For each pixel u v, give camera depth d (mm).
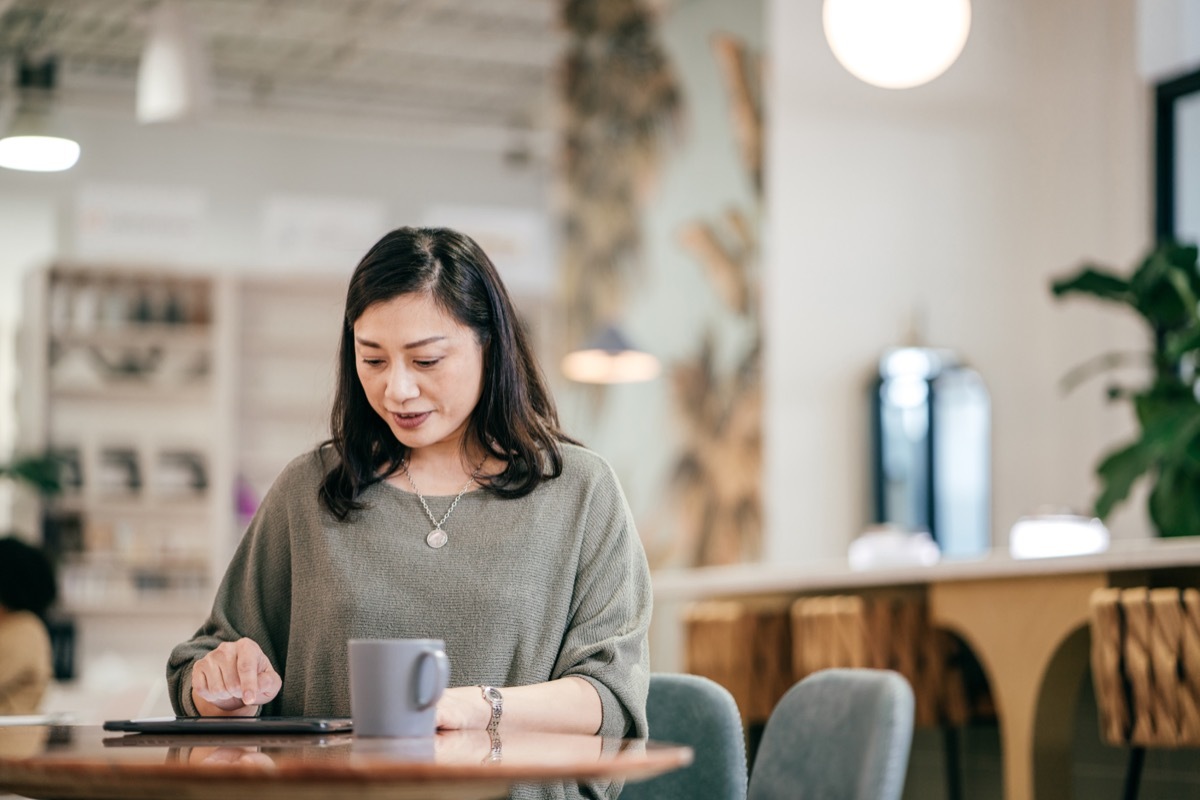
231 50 9898
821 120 6832
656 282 8352
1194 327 4566
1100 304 6293
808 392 6703
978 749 4109
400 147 11117
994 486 6566
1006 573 3488
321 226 10203
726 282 7590
